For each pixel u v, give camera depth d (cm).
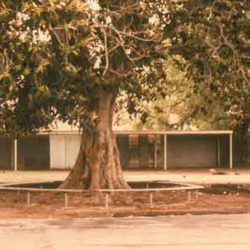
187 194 2294
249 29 2003
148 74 2203
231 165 4931
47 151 4956
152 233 1465
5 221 1716
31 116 1961
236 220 1723
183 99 3728
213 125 4747
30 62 1684
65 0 1605
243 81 2064
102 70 1936
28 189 2253
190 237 1395
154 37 1969
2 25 1659
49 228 1565
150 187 2508
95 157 2245
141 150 5097
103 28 1819
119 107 2608
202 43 2027
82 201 2103
